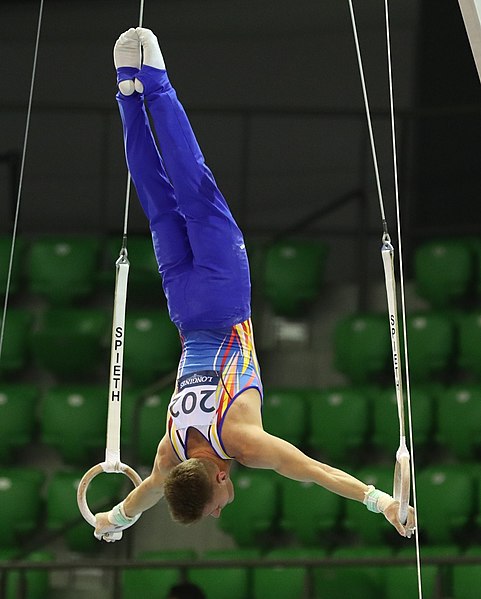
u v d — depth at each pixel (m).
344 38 35.72
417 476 28.61
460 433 29.61
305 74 35.91
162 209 15.20
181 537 29.52
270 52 36.16
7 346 33.00
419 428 29.84
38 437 31.94
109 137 36.62
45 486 31.08
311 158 35.59
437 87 34.94
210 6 36.75
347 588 26.16
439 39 35.03
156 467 14.98
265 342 33.31
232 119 36.00
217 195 14.87
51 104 32.78
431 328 31.53
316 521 28.39
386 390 30.61
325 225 35.19
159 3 36.91
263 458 14.20
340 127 35.50
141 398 28.97
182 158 14.65
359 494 14.13
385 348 31.58
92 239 35.12
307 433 30.44
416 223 34.69
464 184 34.53
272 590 26.47
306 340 33.19
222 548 29.30
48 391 31.50
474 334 31.27
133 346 32.59
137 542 29.59
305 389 31.61
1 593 24.05
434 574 25.83
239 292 14.88
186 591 22.19
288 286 33.16
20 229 36.28
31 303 35.09
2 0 37.34
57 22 37.12
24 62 37.00
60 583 28.55
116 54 14.63
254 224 35.69
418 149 34.91
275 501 28.86
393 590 25.92
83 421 30.94
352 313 33.19
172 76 36.53
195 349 14.97
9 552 28.89
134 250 34.53
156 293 34.56
